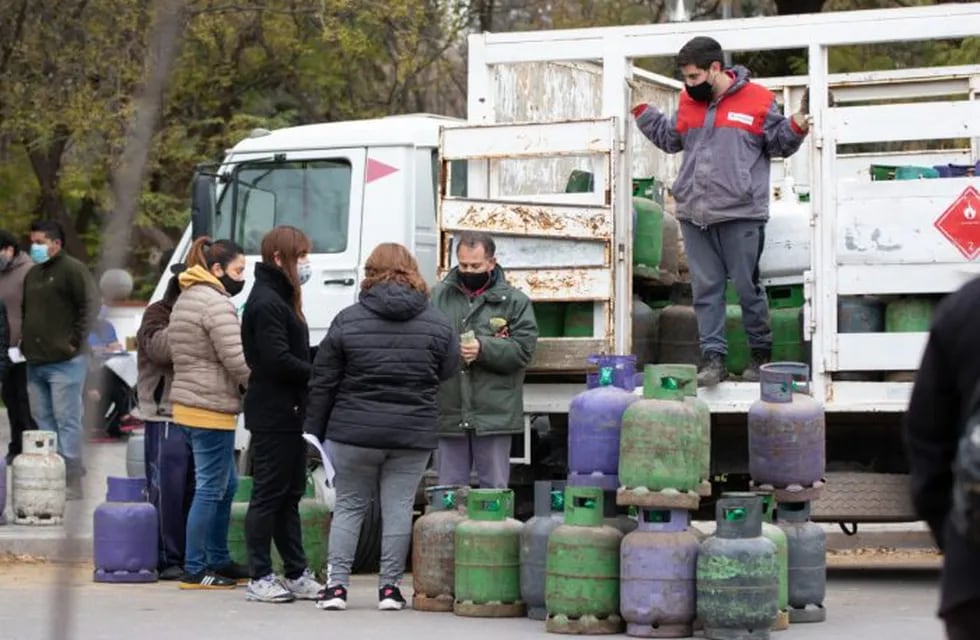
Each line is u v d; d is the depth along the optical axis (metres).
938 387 5.91
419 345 13.33
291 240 13.78
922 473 5.96
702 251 14.73
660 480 12.11
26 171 44.62
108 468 25.06
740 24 14.96
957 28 14.51
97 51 34.69
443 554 13.48
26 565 16.88
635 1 39.69
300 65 41.84
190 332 14.52
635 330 15.42
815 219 14.54
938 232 14.27
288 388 13.85
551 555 12.41
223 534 15.08
